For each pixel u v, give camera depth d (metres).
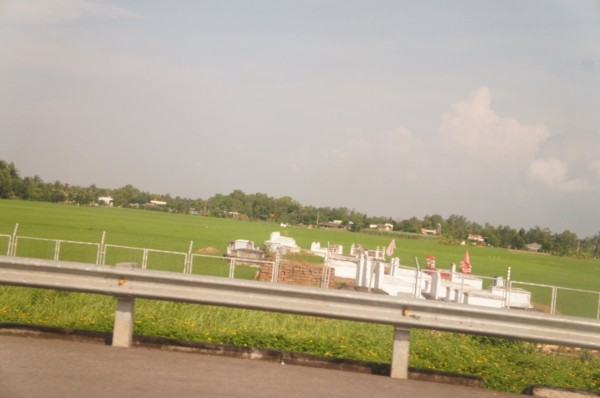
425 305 7.75
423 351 10.99
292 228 137.75
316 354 8.97
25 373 6.82
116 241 54.81
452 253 93.06
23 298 14.52
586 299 42.62
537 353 14.82
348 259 37.50
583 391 7.91
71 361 7.36
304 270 25.98
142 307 14.58
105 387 6.52
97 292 8.09
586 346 7.78
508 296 24.02
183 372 7.25
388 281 26.22
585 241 157.75
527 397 7.62
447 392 7.42
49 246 41.47
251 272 33.88
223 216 184.12
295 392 6.85
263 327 13.16
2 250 36.12
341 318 7.92
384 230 171.75
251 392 6.73
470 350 11.94
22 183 160.75
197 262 38.16
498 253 114.56
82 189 179.50
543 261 102.00
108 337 8.31
